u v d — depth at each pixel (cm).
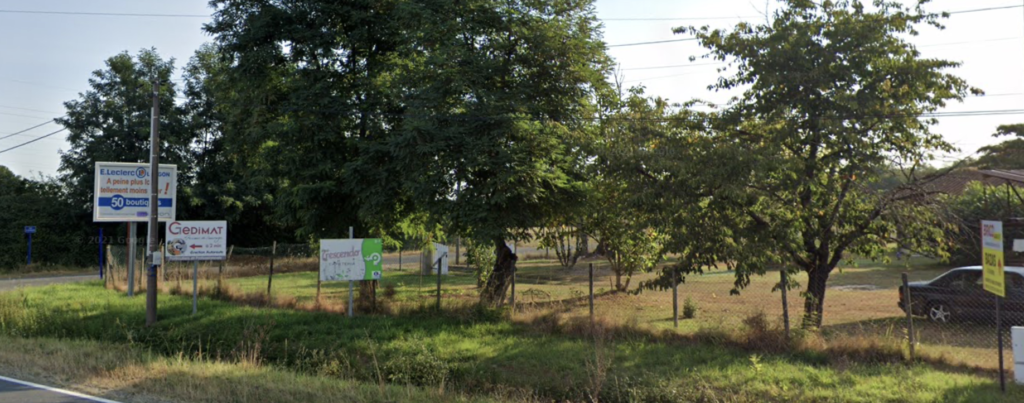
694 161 1270
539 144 1630
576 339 1326
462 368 1173
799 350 1144
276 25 1830
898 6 1357
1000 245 888
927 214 1278
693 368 1077
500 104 1556
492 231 1513
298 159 1839
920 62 1320
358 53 1945
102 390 875
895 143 1362
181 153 4078
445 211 1589
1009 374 993
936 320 1488
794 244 1253
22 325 1619
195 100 4175
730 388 983
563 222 1848
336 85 1873
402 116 1738
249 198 4066
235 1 1875
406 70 1755
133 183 1859
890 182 1423
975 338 1288
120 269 2519
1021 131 3612
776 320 1366
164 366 1024
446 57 1559
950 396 884
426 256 3056
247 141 2003
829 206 1311
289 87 1880
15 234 3903
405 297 2009
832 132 1303
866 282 2338
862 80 1355
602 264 3481
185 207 3969
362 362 1273
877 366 1051
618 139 1392
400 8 1659
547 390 1066
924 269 2769
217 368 1034
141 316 1695
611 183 1502
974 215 2347
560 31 1647
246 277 2955
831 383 975
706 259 1295
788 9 1405
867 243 1318
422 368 1169
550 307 1694
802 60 1330
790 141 1365
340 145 1889
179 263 2858
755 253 1222
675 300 1388
